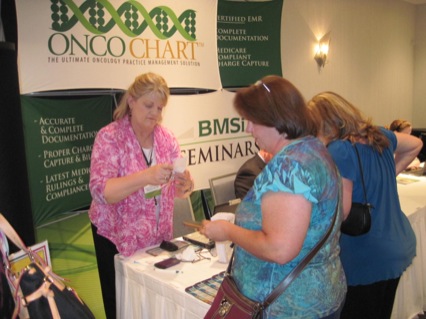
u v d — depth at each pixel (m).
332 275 1.09
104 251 2.77
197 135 3.33
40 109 2.39
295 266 1.04
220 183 3.06
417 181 3.45
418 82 6.73
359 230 1.56
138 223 1.83
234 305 1.09
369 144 1.61
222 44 3.46
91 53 2.62
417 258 2.56
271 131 1.08
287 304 1.04
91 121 2.68
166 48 3.04
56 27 2.43
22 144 1.63
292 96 1.05
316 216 1.04
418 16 6.55
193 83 3.25
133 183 1.63
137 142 1.86
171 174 1.67
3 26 2.30
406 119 6.73
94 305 2.62
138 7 2.83
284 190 0.97
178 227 2.59
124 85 2.80
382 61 5.99
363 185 1.58
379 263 1.63
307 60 4.69
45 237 2.44
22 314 1.17
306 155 1.00
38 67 2.37
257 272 1.07
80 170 2.64
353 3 5.27
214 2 3.32
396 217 1.70
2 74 1.49
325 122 1.62
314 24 4.71
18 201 1.60
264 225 1.01
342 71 5.26
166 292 1.49
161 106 1.83
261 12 3.72
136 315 1.67
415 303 2.57
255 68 3.74
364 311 1.72
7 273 1.15
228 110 3.55
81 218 2.65
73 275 2.58
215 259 1.70
